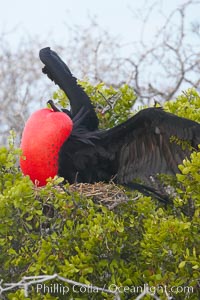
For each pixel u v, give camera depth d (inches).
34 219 470.6
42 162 509.4
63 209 465.7
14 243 469.1
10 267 467.2
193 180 467.5
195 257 451.5
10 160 482.3
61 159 543.2
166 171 515.5
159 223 462.9
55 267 453.4
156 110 506.9
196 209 480.7
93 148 541.3
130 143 530.0
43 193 468.8
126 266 466.0
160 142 515.5
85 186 510.6
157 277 453.7
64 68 582.2
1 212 458.0
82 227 458.3
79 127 550.9
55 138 509.7
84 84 580.4
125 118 576.4
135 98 576.4
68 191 472.1
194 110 535.8
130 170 531.2
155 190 522.9
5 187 478.9
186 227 454.9
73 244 458.9
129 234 475.8
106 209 468.8
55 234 457.4
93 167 542.6
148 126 515.5
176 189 505.0
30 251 460.4
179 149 509.7
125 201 484.4
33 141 509.4
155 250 458.0
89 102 564.1
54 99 592.1
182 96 545.0
